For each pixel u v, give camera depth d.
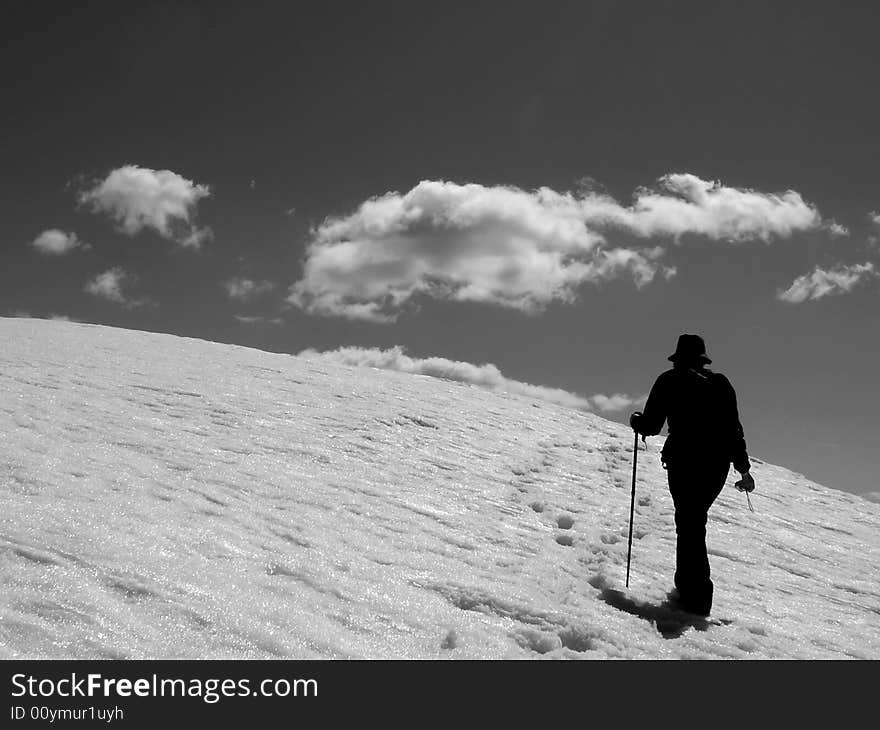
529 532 7.98
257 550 5.79
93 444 7.83
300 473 8.36
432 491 8.80
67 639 4.05
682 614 6.21
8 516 5.25
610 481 10.91
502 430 12.92
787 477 13.73
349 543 6.45
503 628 5.36
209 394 11.55
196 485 7.11
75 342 14.79
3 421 7.98
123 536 5.38
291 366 15.76
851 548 9.88
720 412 6.52
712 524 9.68
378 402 13.13
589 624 5.57
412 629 5.06
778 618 6.71
